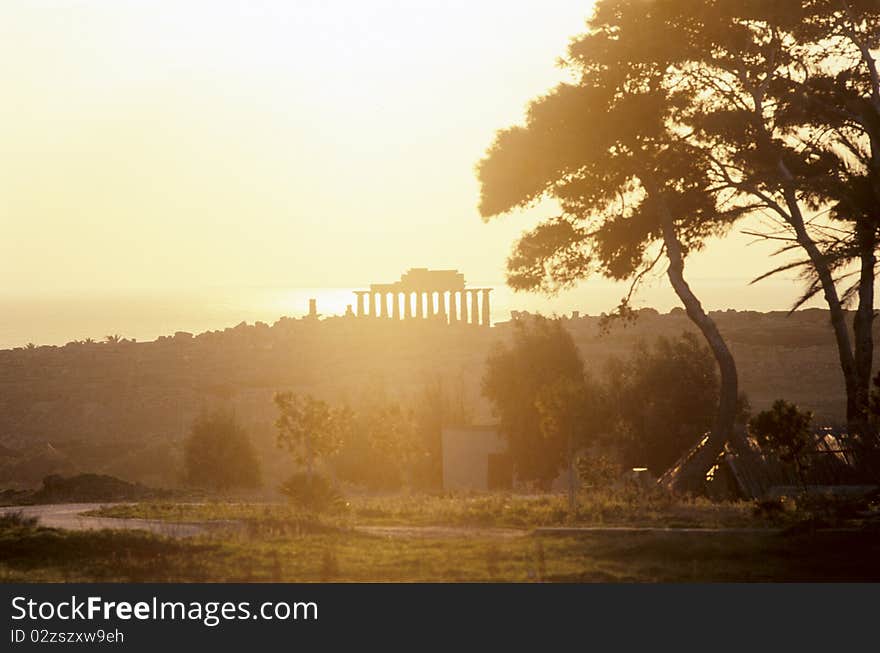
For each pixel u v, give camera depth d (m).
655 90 56.75
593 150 55.97
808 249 50.59
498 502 45.34
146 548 31.19
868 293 57.09
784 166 55.03
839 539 31.22
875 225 39.75
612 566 28.50
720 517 39.88
